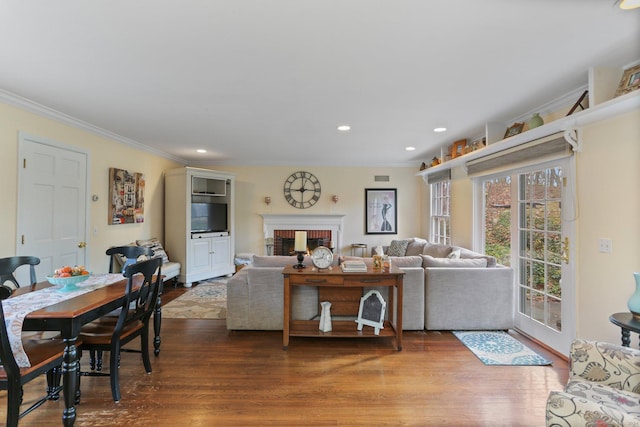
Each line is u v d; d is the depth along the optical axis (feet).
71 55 7.08
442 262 11.85
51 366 6.27
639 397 4.93
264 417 6.75
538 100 9.81
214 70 7.82
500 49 6.78
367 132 13.83
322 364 9.09
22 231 10.30
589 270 8.50
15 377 5.62
